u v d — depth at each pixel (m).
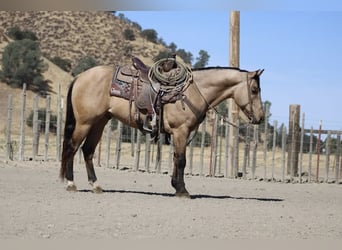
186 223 9.40
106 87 12.52
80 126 12.59
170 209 10.78
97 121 12.68
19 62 65.31
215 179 19.78
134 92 12.37
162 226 9.03
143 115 12.41
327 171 21.50
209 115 26.70
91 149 12.96
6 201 10.85
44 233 8.14
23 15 100.94
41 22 100.19
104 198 11.95
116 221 9.28
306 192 16.55
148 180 17.48
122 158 27.95
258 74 12.60
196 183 17.62
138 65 12.58
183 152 12.45
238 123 21.09
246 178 20.95
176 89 12.27
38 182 14.64
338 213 11.68
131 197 12.35
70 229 8.50
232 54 21.31
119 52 97.44
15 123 49.56
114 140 38.72
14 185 13.67
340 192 17.14
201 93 12.48
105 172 19.55
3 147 29.23
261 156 31.27
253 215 10.66
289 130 22.44
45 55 85.00
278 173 24.20
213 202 12.25
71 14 105.75
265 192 15.83
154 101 12.27
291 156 22.23
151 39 109.31
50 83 70.00
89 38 99.38
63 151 12.79
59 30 98.94
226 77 12.59
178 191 12.64
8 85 63.28
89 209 10.33
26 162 20.84
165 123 12.41
